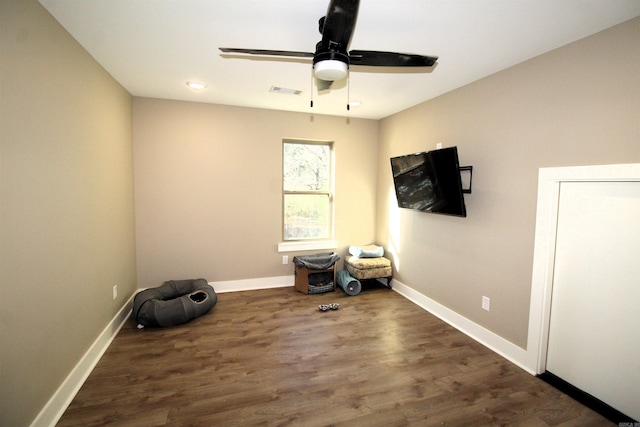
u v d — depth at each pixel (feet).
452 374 7.31
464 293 9.48
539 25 5.82
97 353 7.66
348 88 9.71
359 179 14.30
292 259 13.60
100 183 7.95
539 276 7.20
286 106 12.19
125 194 10.08
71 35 6.41
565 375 6.99
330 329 9.53
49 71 5.61
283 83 9.44
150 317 9.17
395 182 11.85
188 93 10.59
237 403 6.22
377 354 8.14
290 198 13.66
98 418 5.75
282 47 7.08
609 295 6.13
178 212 11.82
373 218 14.64
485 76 8.52
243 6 5.41
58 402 5.82
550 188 6.91
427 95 10.41
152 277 11.70
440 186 9.34
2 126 4.42
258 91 10.26
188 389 6.62
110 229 8.67
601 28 5.87
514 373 7.38
